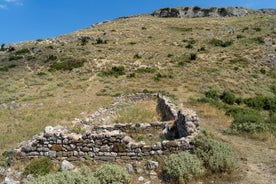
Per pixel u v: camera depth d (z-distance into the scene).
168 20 103.44
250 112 23.31
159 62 49.69
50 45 65.94
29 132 17.66
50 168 10.88
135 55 53.81
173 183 9.74
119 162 11.20
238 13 113.50
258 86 39.84
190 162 10.11
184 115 13.11
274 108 29.61
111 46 62.44
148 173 10.32
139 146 11.22
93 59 50.88
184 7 118.88
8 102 29.11
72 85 37.06
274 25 77.00
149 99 29.59
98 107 26.39
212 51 57.22
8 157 11.72
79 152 11.44
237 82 39.91
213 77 40.78
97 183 9.00
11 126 19.58
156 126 15.70
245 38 66.94
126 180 9.48
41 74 44.00
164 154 11.09
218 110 24.61
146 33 78.50
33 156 11.60
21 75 43.78
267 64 50.78
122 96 30.64
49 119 21.27
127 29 84.12
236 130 17.06
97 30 85.31
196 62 49.34
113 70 44.72
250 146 14.22
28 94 32.50
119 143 11.32
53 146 11.56
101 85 37.56
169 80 39.06
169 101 23.00
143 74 42.41
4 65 51.81
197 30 81.88
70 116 22.38
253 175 10.50
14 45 69.56
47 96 31.77
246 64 49.34
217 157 10.55
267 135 16.05
